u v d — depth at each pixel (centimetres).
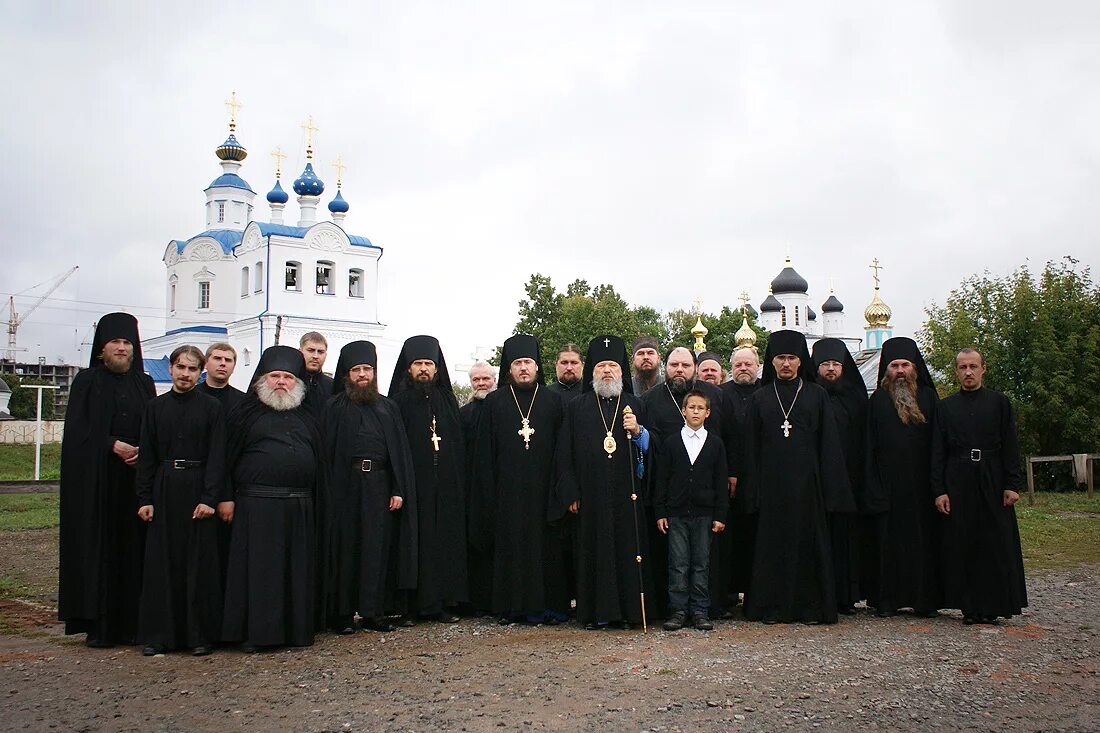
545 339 4969
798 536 755
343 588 734
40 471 4022
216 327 4997
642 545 754
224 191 5422
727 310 4856
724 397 841
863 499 792
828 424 771
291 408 706
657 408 819
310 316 4600
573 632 733
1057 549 1273
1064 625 739
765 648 652
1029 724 482
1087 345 2491
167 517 670
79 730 486
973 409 761
